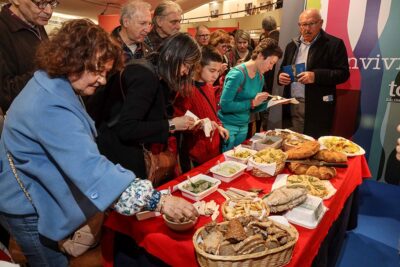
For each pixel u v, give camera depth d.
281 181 1.55
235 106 2.29
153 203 1.03
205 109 2.09
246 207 1.18
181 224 1.09
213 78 2.08
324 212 1.26
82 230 1.24
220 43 3.09
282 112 3.33
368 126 3.30
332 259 1.86
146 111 1.44
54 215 1.06
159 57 1.49
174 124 1.57
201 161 2.08
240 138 2.45
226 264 0.87
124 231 1.24
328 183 1.53
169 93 1.69
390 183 3.29
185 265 1.05
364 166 2.06
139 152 1.51
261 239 0.93
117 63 1.05
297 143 1.93
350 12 3.13
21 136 0.97
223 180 1.54
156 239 1.11
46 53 0.93
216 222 1.08
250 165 1.64
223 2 9.36
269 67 2.35
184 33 1.50
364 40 3.13
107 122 1.52
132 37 2.23
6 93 1.57
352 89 3.30
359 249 2.20
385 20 2.99
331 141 2.14
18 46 1.69
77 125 0.93
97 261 1.47
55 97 0.92
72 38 0.91
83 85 1.00
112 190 0.93
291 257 0.98
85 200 1.03
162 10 2.52
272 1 7.65
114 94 1.47
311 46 2.93
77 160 0.90
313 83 2.93
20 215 1.09
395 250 2.19
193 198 1.34
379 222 2.56
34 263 1.19
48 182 1.00
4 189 1.06
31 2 1.61
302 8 3.33
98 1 7.21
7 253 1.34
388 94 3.12
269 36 3.81
